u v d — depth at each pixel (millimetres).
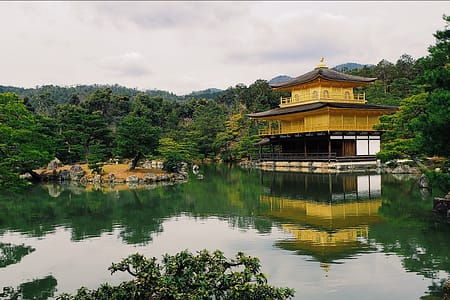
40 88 177500
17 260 17453
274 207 29125
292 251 17703
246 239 20031
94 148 58625
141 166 58156
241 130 86250
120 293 11055
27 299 13312
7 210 30156
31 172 51188
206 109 98125
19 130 21672
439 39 19969
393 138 44688
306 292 13227
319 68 68562
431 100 16188
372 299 12656
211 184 44938
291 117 64500
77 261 17234
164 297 10930
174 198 34719
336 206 28594
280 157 63969
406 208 26938
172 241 20094
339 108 55875
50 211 29547
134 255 12164
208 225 23562
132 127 50438
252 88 114062
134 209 29688
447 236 19547
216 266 11672
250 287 10750
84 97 149875
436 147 16078
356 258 16500
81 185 46594
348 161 55500
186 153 63094
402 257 16516
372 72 102562
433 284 13680
